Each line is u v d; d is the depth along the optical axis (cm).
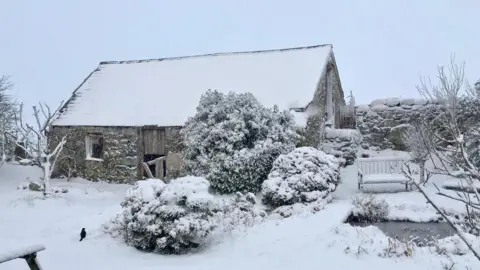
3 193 1516
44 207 1253
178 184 864
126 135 1753
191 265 723
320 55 1878
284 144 1346
